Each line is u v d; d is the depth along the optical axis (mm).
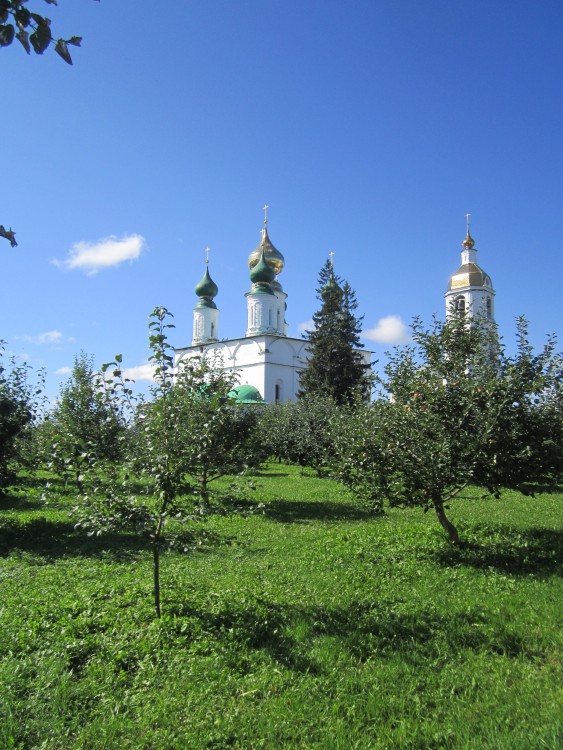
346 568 9117
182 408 6984
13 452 13422
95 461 6875
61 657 5629
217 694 5059
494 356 10203
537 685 5199
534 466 9430
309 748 4328
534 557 9617
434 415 9258
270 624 6512
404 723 4613
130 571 9312
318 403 28578
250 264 66062
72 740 4480
